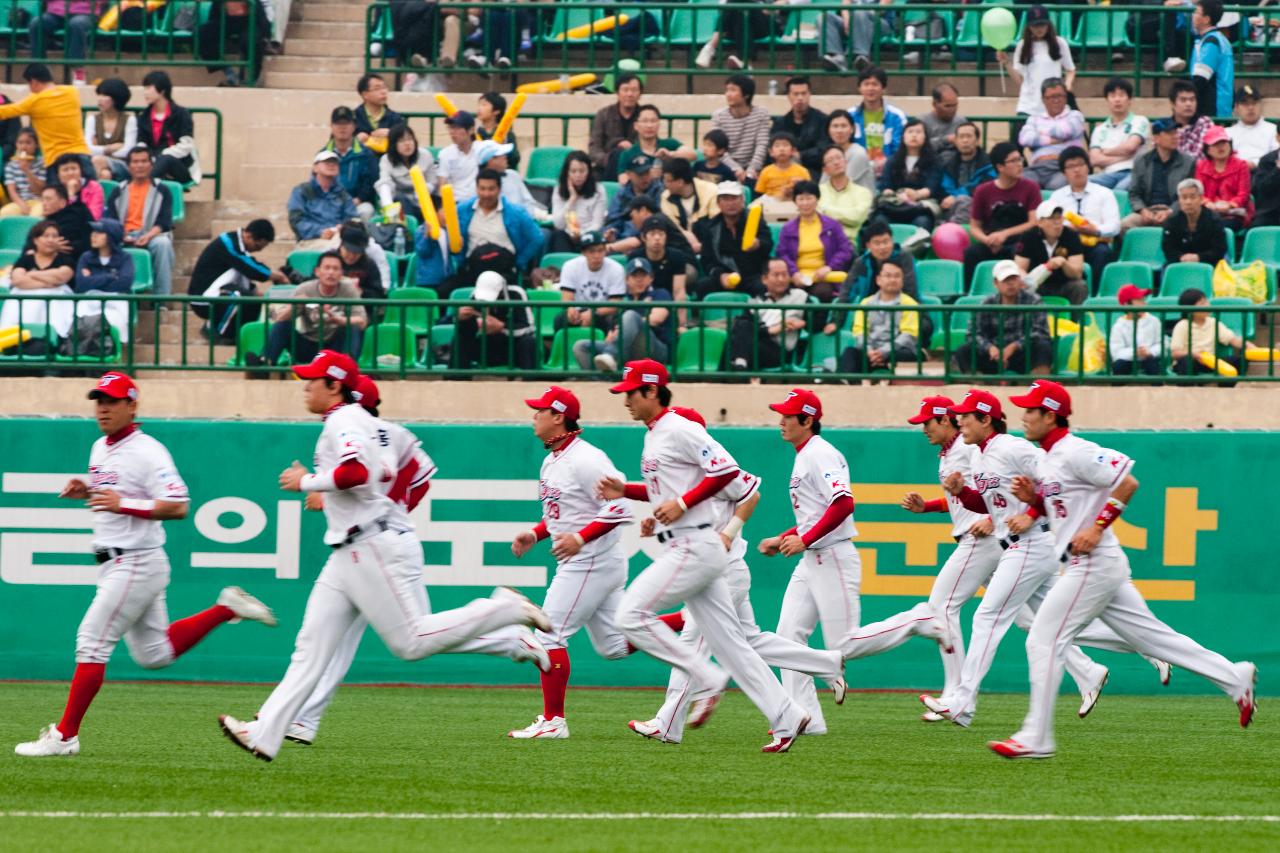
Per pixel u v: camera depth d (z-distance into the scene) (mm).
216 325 44844
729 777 24141
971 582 32938
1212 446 39812
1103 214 48594
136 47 62438
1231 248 48812
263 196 57500
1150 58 61250
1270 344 41438
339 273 43125
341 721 32062
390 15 62875
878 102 53938
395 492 24844
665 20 59281
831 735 30406
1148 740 30016
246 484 40094
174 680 39938
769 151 52625
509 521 39938
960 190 51594
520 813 20594
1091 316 42812
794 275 46125
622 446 40219
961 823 20047
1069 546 25547
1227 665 27641
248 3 60406
